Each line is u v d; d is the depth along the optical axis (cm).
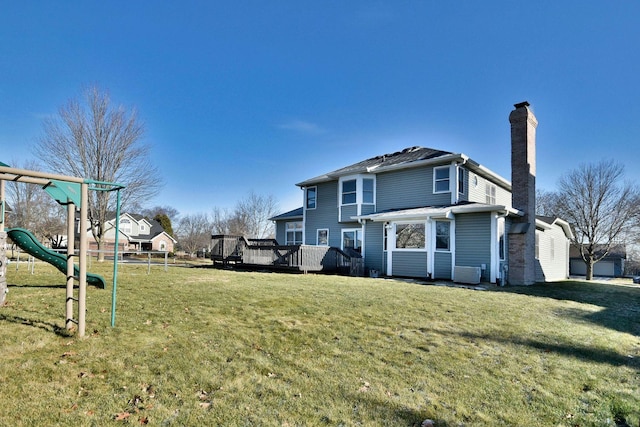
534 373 371
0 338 397
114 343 405
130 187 2045
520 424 272
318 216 1892
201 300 649
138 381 318
